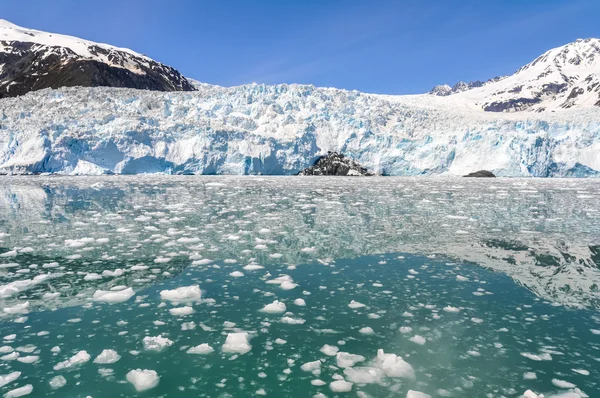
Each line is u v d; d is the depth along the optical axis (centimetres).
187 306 522
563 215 1302
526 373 357
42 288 591
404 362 368
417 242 898
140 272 673
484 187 2545
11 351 403
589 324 463
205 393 331
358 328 458
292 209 1463
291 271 685
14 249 817
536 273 662
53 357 392
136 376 348
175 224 1132
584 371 360
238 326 465
